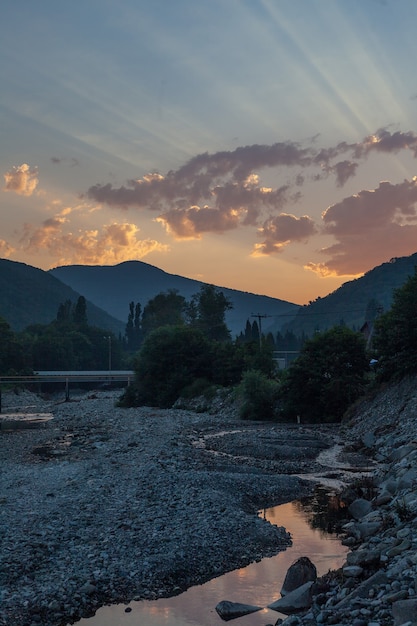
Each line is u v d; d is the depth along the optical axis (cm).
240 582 1933
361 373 7138
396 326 6169
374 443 4884
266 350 9938
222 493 3067
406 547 1680
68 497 2916
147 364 10656
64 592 1761
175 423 7062
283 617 1617
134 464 3897
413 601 1259
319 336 7350
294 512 2875
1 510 2662
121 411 9388
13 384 15375
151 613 1689
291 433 5750
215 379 10100
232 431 6375
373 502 2659
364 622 1303
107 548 2125
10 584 1814
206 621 1628
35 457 4641
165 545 2177
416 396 5488
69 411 10538
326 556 2148
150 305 18750
